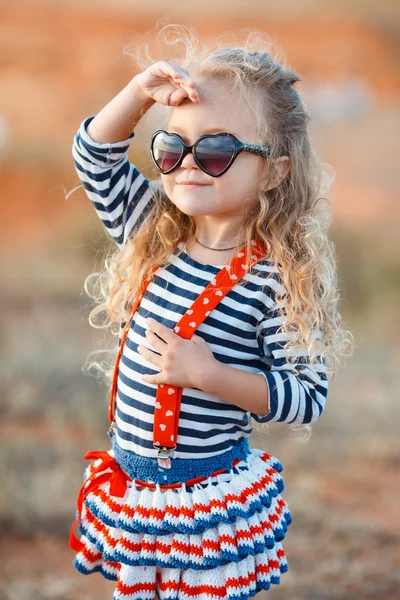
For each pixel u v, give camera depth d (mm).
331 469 5883
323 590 4195
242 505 2477
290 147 2617
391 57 33062
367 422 6629
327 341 2643
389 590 4242
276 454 6016
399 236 12711
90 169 2766
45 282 10844
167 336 2465
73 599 4168
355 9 36219
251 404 2432
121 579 2504
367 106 26672
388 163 19453
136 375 2570
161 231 2711
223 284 2518
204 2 35469
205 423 2498
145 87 2580
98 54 28875
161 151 2512
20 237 14195
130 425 2570
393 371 7926
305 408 2455
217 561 2432
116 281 2779
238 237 2590
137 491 2537
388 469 5949
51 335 8523
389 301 10211
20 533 4844
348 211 15531
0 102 23891
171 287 2600
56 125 22266
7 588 4203
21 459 5562
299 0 37000
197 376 2418
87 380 7082
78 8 32656
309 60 31359
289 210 2648
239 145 2455
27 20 31406
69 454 5754
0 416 6562
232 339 2496
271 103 2557
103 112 2725
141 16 32344
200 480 2504
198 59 2611
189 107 2484
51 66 27922
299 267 2525
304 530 4887
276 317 2486
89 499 2619
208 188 2479
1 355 7660
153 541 2480
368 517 5121
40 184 16672
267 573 2543
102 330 8914
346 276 10664
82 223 13070
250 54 2613
